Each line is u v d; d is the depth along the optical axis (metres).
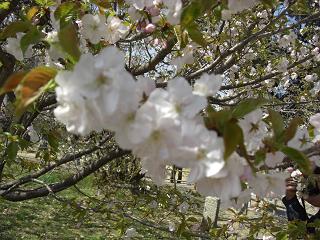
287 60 3.82
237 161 0.95
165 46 2.40
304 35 4.41
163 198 3.18
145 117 0.84
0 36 1.38
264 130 1.09
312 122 1.42
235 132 0.86
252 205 3.11
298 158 1.01
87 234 5.13
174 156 0.87
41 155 3.42
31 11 1.84
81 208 2.83
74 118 0.85
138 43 3.04
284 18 2.75
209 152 0.87
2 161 2.70
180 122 0.85
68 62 1.30
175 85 0.86
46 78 0.91
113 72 0.82
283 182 1.10
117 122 0.85
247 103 1.09
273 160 1.07
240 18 2.83
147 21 1.88
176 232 2.75
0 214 6.17
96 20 1.71
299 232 2.31
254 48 3.86
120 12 2.30
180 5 1.42
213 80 0.97
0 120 3.08
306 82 4.41
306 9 2.46
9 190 2.85
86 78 0.82
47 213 6.47
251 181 1.10
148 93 0.94
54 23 1.62
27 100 0.88
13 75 0.92
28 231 5.60
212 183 0.97
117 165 4.68
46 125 3.16
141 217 3.98
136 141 0.83
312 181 2.25
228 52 2.45
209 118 0.93
